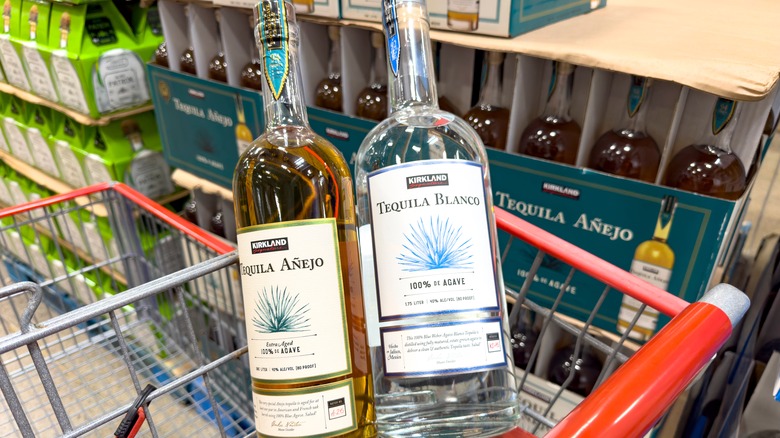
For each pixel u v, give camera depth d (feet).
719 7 3.05
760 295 3.00
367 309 1.53
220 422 1.82
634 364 1.07
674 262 2.22
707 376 2.96
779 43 2.26
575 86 2.95
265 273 1.38
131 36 4.44
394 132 1.65
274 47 1.49
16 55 4.73
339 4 2.79
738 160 2.28
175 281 1.57
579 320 2.65
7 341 1.37
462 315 1.37
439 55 3.25
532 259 2.67
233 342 3.91
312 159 1.59
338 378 1.43
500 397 1.56
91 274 5.18
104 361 3.88
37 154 5.37
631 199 2.24
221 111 3.61
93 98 4.24
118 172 4.58
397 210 1.38
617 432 0.96
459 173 1.40
